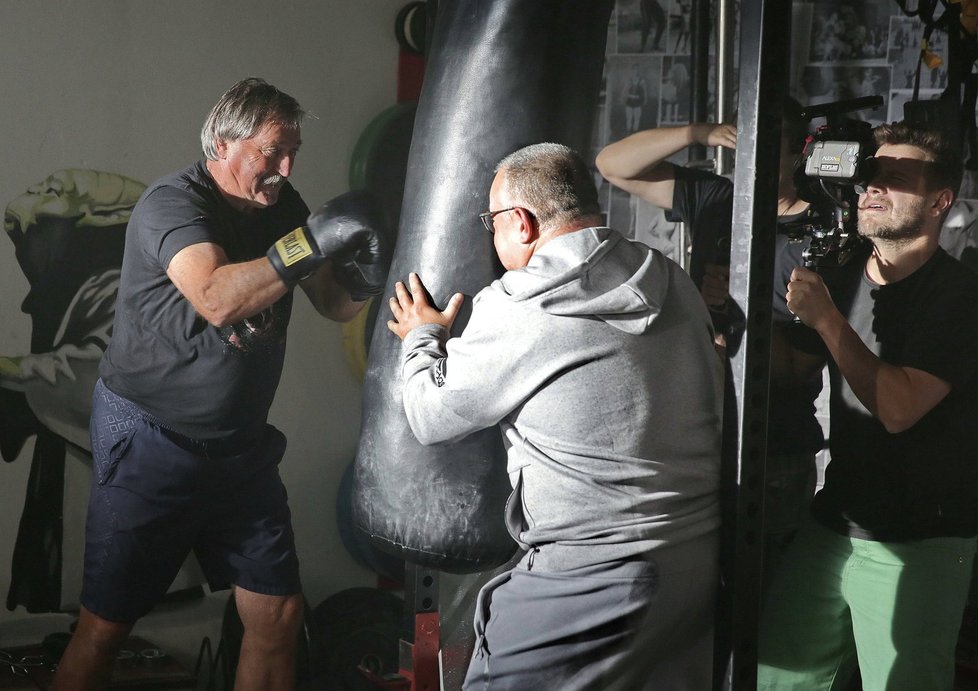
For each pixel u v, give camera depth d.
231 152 2.62
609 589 1.73
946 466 2.20
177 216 2.49
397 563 3.46
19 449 2.97
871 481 2.27
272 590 2.65
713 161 3.07
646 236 3.62
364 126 3.42
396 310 2.02
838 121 2.36
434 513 2.06
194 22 3.12
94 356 3.04
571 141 2.07
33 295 2.96
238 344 2.55
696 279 2.86
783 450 2.58
